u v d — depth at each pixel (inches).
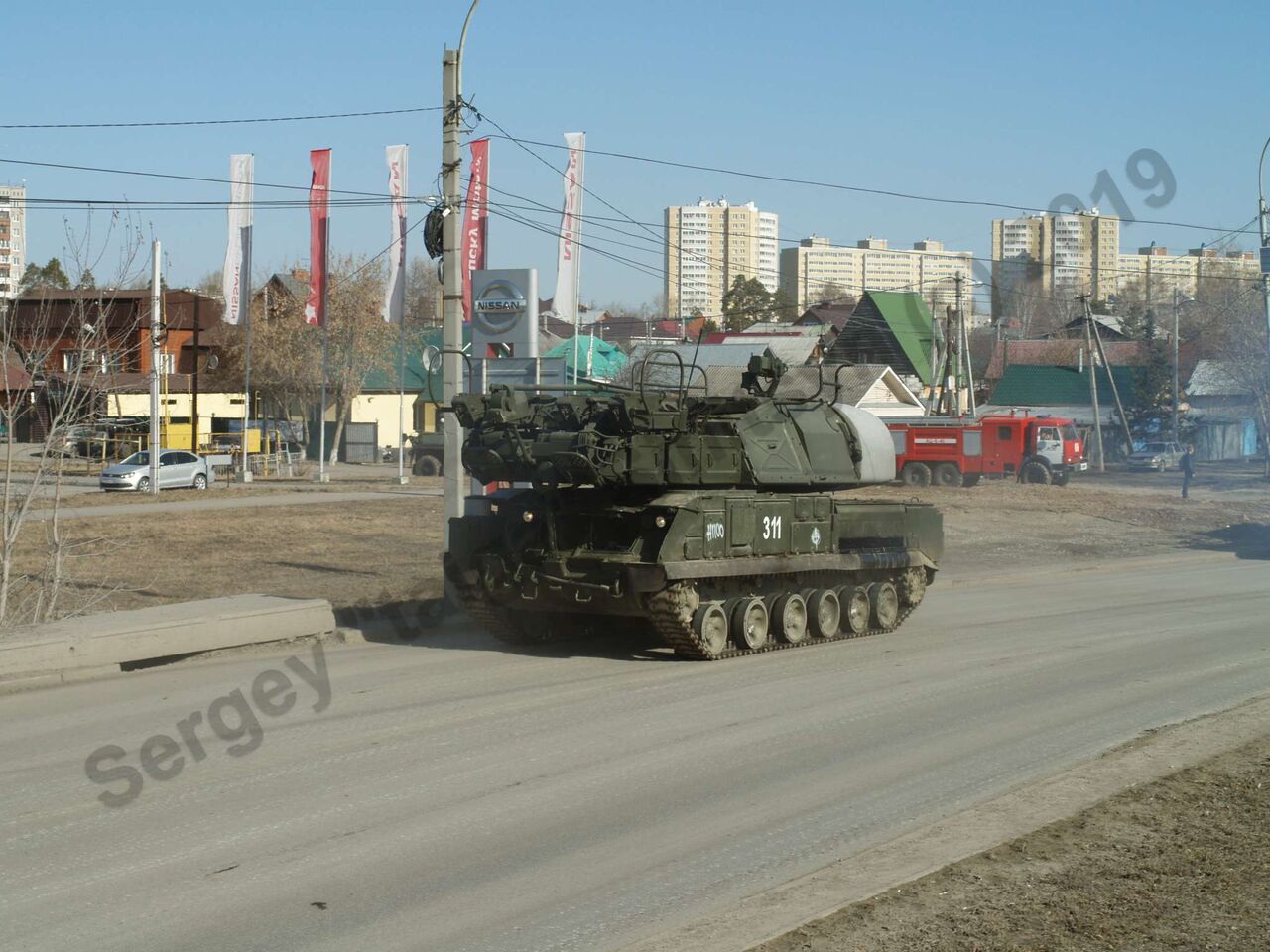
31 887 278.8
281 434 2613.2
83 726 437.7
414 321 2869.1
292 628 625.6
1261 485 2198.6
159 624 561.9
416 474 2176.4
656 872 289.9
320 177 1167.6
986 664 584.4
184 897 272.4
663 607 566.6
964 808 342.0
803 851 305.3
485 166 968.9
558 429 617.9
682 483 600.4
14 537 594.6
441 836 317.1
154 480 1649.9
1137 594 895.1
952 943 235.5
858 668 573.0
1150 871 278.5
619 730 438.9
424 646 640.4
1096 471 2539.4
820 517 657.6
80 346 627.8
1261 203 1322.6
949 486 2073.1
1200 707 482.6
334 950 243.8
